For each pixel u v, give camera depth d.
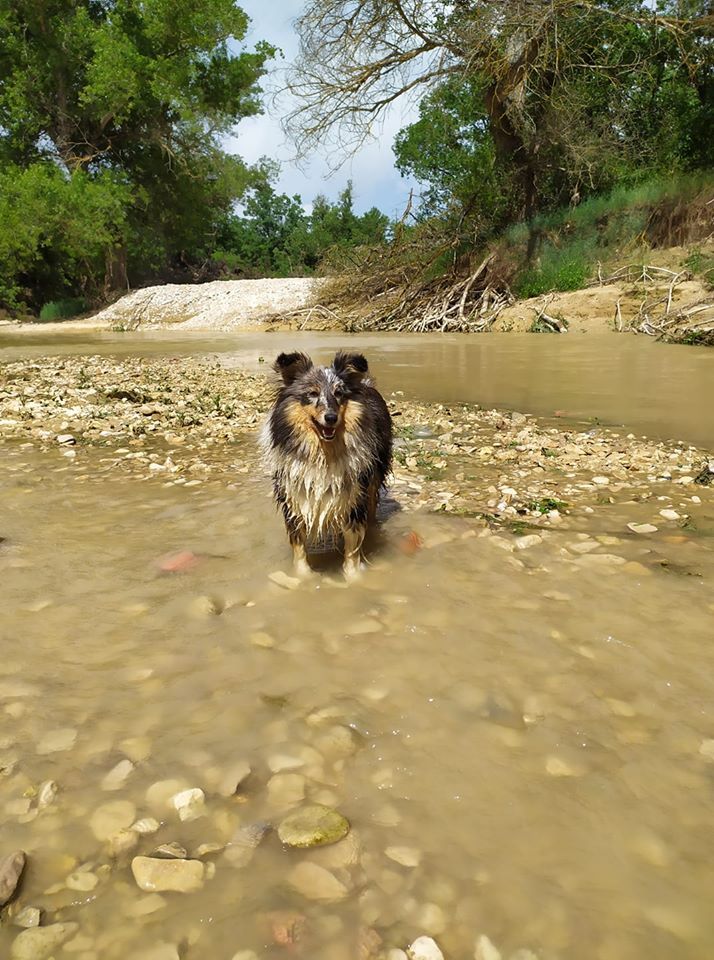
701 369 4.26
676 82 9.51
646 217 8.35
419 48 8.42
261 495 1.98
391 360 5.30
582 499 1.95
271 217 27.61
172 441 2.73
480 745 0.93
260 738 0.95
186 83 13.46
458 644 1.17
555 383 4.01
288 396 1.54
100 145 14.24
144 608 1.32
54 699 1.04
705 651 1.13
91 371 5.12
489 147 10.27
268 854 0.77
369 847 0.77
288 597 1.36
